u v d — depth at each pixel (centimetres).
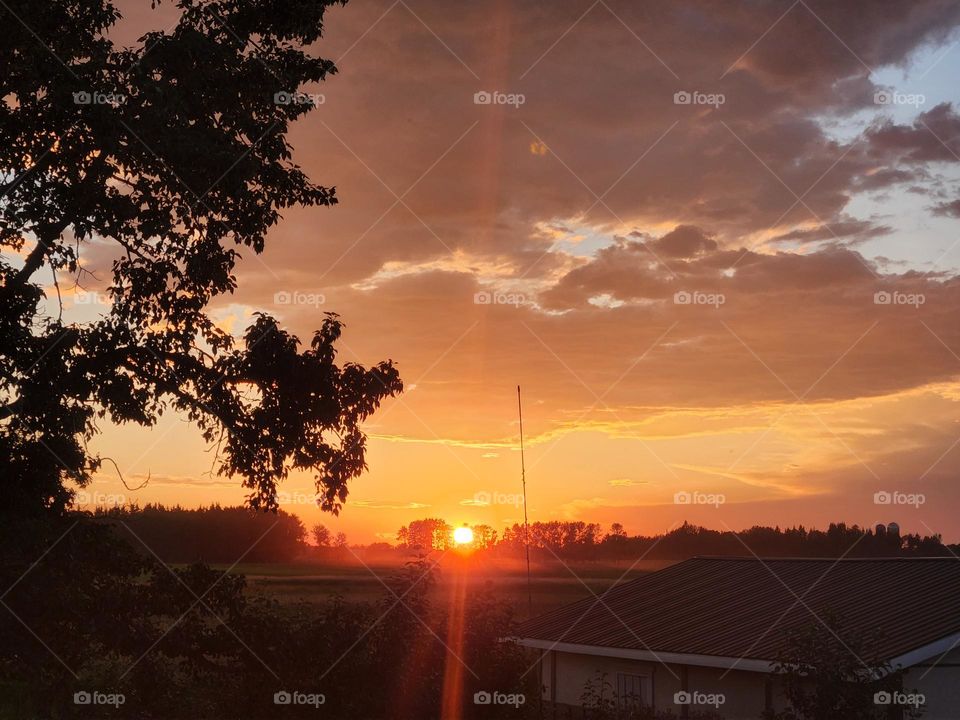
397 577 1945
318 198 1875
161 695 1817
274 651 1823
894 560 2614
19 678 1788
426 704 1848
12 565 1698
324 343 1894
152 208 1772
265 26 1867
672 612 2625
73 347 1778
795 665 1738
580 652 2520
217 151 1752
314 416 1869
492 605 1983
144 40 1753
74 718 1788
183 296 1853
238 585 1866
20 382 1741
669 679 2316
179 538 9656
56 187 1681
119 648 1803
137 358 1805
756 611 2433
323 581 8169
